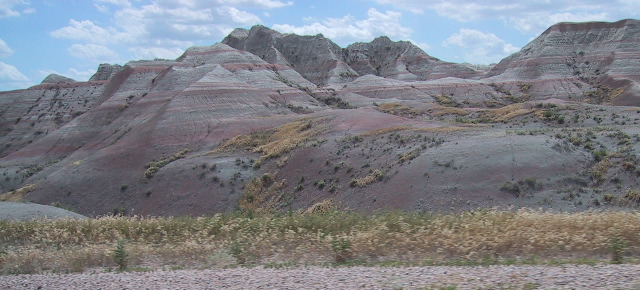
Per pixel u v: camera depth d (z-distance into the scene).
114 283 9.52
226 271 10.09
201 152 62.69
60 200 54.81
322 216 14.73
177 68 97.38
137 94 98.88
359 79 120.00
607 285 7.12
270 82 102.50
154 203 49.50
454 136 44.44
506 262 9.64
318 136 54.53
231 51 115.75
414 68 158.12
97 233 15.34
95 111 93.81
